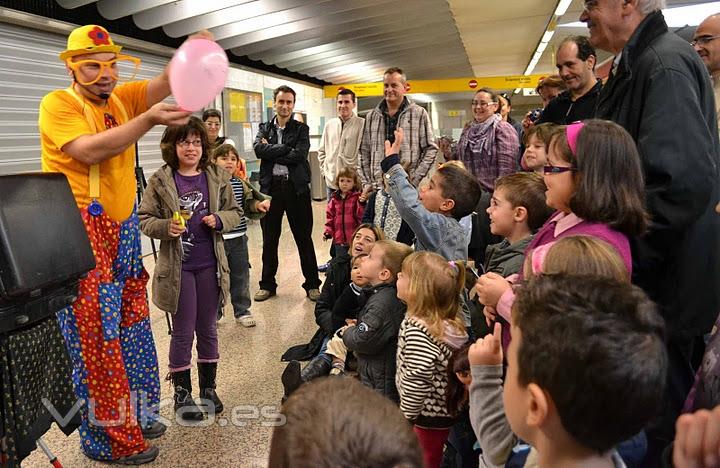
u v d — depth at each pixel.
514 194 1.84
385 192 3.33
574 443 0.75
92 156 1.85
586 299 0.77
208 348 2.57
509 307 1.32
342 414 0.57
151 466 2.10
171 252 2.38
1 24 4.09
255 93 8.23
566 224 1.42
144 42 5.49
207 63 1.54
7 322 1.27
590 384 0.70
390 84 3.78
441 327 1.80
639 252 1.47
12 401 1.31
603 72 3.99
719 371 1.03
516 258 1.75
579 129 1.38
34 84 4.41
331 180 5.19
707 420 0.74
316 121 10.77
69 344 1.96
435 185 2.33
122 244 2.06
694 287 1.49
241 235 3.68
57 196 1.45
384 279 2.20
